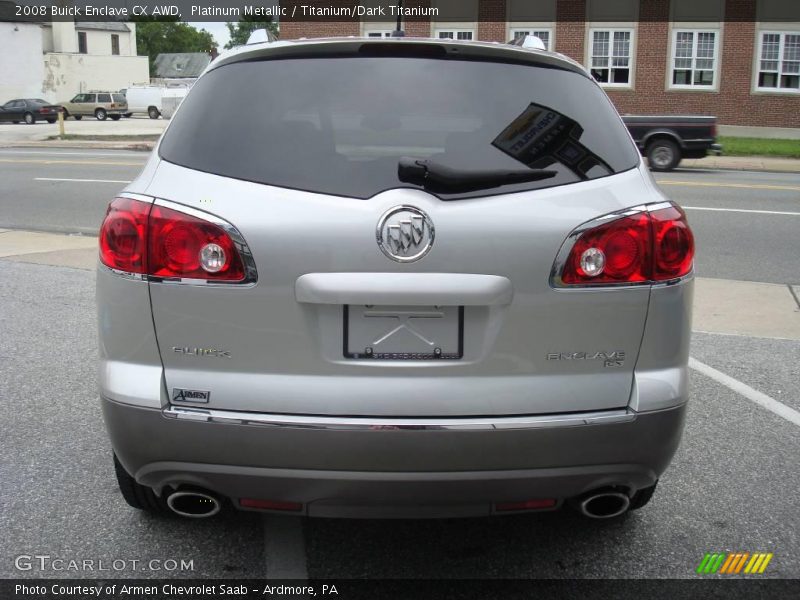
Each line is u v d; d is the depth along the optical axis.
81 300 7.05
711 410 4.68
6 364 5.32
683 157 19.00
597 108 2.84
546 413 2.52
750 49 31.59
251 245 2.44
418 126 2.67
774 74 31.72
